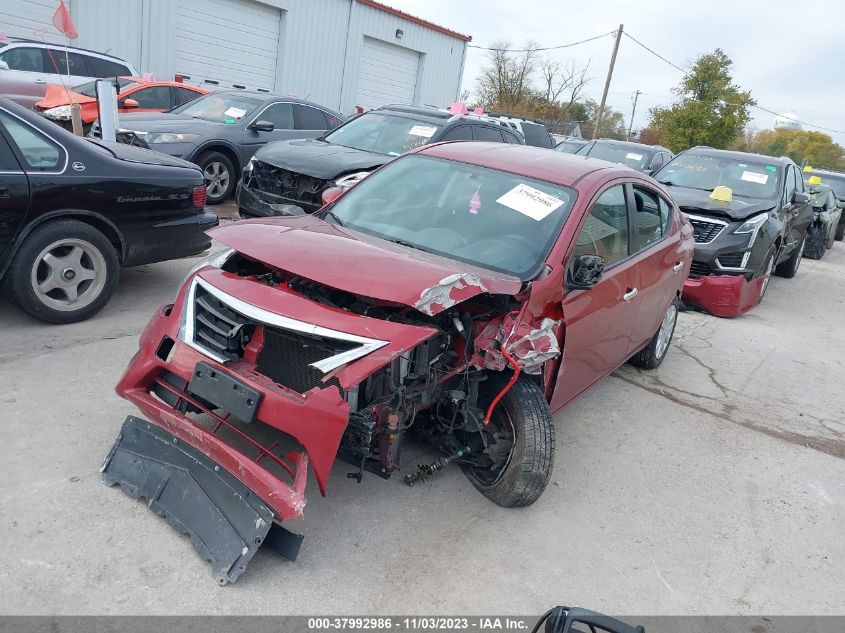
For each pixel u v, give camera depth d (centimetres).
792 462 493
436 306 299
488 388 368
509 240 393
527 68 4791
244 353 324
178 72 1825
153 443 338
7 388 418
